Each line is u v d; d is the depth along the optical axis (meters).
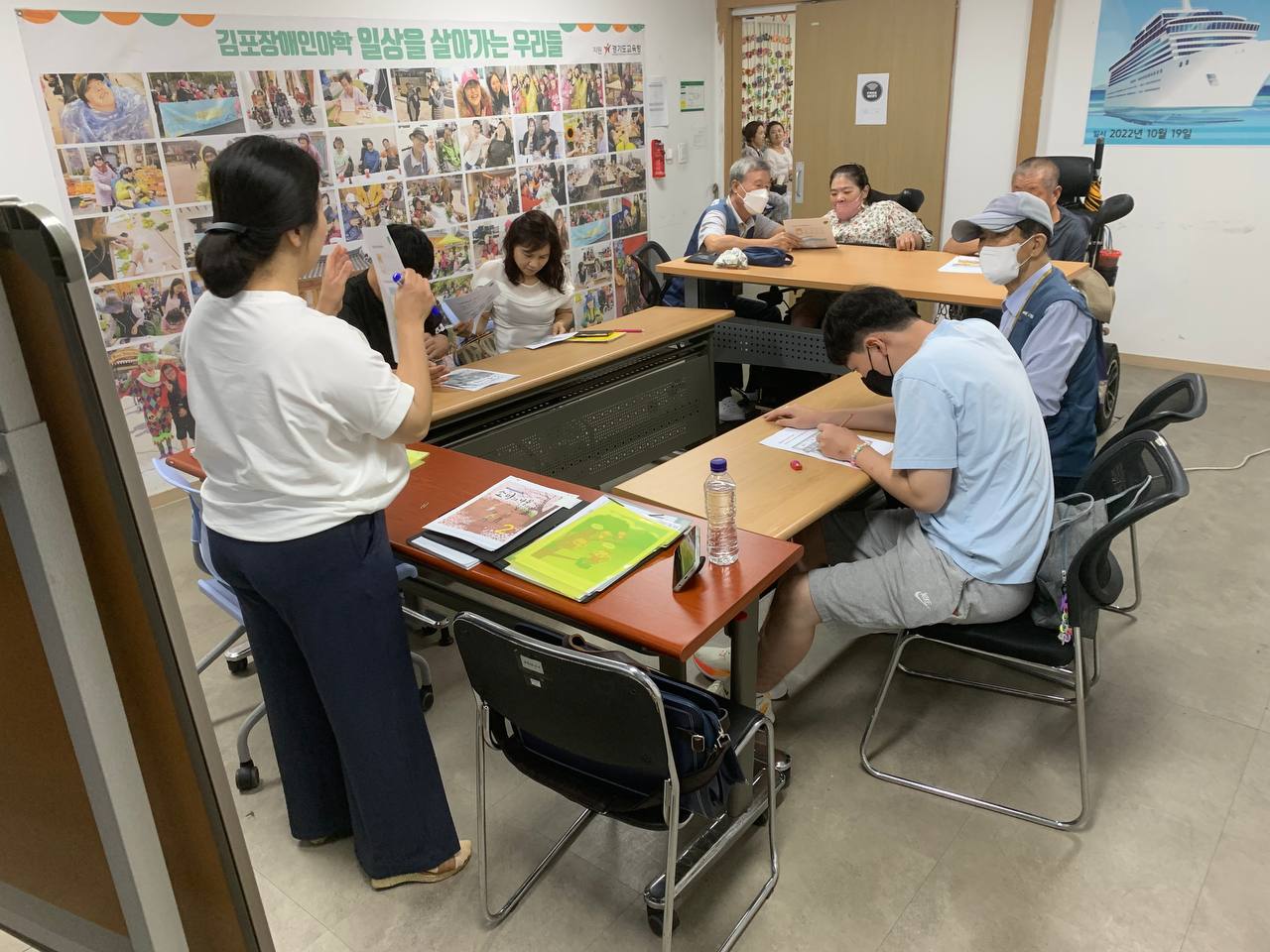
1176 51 4.62
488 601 2.34
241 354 1.39
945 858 1.93
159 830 0.85
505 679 1.51
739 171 4.41
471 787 2.19
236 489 1.48
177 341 3.92
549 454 3.23
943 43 5.45
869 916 1.79
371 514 1.57
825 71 5.99
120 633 0.74
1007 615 1.96
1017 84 5.28
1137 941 1.71
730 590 1.64
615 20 5.64
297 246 1.42
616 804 1.56
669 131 6.23
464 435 2.92
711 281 4.23
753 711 1.73
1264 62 4.39
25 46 3.31
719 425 4.41
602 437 3.45
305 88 4.19
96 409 0.65
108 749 0.76
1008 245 2.50
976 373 1.88
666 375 3.66
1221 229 4.74
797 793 2.13
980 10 5.28
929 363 1.90
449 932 1.80
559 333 3.76
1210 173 4.70
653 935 1.78
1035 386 2.50
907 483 1.96
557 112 5.41
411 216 4.79
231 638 2.52
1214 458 3.83
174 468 2.34
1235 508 3.38
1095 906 1.79
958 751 2.24
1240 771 2.12
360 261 4.59
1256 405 4.45
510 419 3.06
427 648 2.77
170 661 0.73
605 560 1.72
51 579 0.69
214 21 3.81
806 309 4.27
